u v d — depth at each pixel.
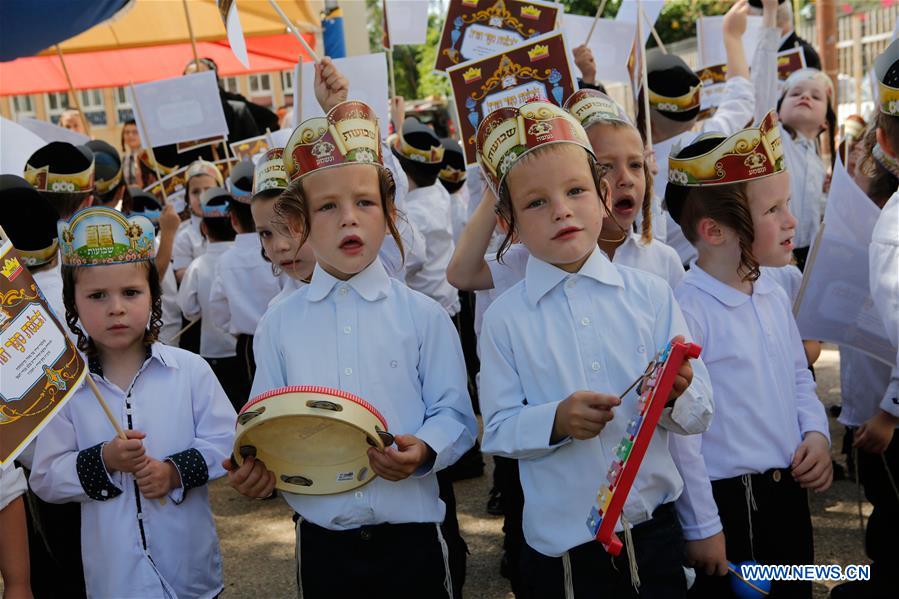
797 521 2.62
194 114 5.75
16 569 2.51
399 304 2.47
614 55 4.89
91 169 3.94
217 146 7.75
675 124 4.23
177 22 8.72
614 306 2.30
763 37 4.06
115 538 2.59
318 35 9.17
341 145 2.32
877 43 12.12
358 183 2.34
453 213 6.24
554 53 3.18
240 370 4.90
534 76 3.21
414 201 5.22
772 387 2.61
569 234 2.18
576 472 2.24
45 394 2.30
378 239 2.38
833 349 6.65
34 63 9.85
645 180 2.79
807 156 4.92
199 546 2.69
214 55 10.49
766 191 2.58
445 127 13.37
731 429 2.58
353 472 2.31
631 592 2.23
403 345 2.42
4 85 9.78
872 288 2.44
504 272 2.90
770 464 2.57
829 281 2.87
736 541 2.59
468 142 3.29
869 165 3.19
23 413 2.25
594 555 2.24
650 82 4.18
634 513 2.21
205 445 2.69
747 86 4.40
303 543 2.42
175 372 2.77
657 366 2.00
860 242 2.81
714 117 4.40
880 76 2.64
